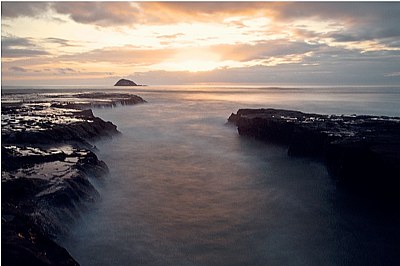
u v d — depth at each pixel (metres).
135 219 16.30
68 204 15.01
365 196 18.27
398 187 16.14
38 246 10.59
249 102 92.19
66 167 18.88
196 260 12.89
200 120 54.50
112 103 75.50
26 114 42.50
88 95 106.69
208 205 18.34
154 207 17.84
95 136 33.81
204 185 21.77
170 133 42.56
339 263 12.97
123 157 29.20
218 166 26.52
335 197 19.48
